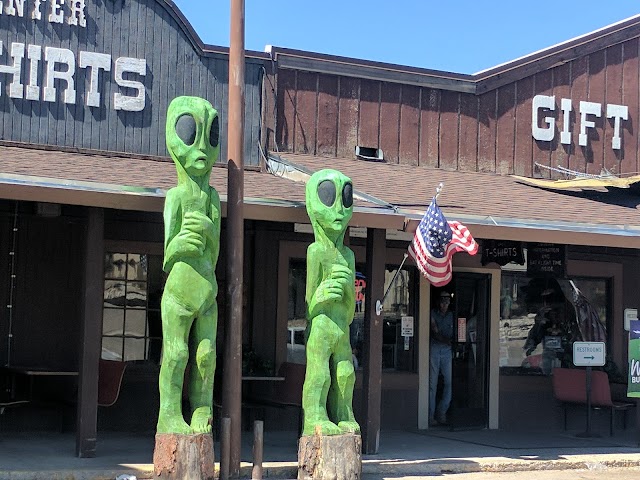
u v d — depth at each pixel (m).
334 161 13.22
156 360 12.30
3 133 11.54
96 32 12.14
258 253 12.80
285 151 13.23
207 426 8.98
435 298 13.78
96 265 9.62
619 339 14.85
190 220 9.02
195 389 9.16
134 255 12.28
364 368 10.91
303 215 10.06
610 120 15.12
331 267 9.72
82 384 9.64
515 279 14.36
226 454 9.27
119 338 12.12
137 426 12.05
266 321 12.80
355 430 9.56
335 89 13.58
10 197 8.79
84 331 9.61
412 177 13.03
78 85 11.99
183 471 8.74
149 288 12.33
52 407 11.55
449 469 10.47
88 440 9.70
